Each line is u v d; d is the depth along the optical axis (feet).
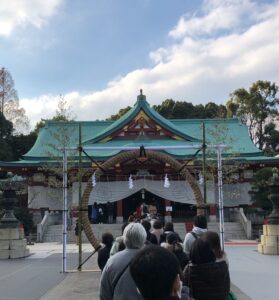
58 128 179.93
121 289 17.35
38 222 154.92
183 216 166.91
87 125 194.49
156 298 11.20
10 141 245.24
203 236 21.66
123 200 175.11
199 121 195.52
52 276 57.41
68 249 102.06
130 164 156.15
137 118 164.45
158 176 144.66
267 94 292.40
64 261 60.39
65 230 61.00
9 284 51.98
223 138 160.66
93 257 82.12
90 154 156.97
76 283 50.14
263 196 144.97
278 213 83.56
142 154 60.64
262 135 293.43
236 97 294.87
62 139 163.94
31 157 170.19
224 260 20.06
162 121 163.73
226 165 149.89
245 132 187.52
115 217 167.12
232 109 295.48
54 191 164.76
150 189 136.77
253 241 119.75
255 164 163.73
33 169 165.37
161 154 60.90
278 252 80.94
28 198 166.40
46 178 166.61
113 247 28.17
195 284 18.13
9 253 81.92
